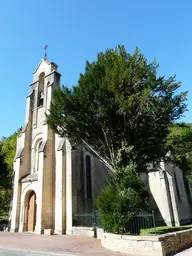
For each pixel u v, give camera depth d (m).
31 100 24.92
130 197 11.23
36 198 18.67
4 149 37.44
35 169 21.62
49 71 24.39
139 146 14.03
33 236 15.80
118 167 13.28
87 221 17.98
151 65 13.84
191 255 8.73
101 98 13.44
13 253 10.14
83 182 19.27
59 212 17.31
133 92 13.40
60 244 12.19
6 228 20.20
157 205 23.00
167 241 9.24
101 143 14.91
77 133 15.16
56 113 15.02
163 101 12.97
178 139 20.80
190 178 29.30
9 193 32.66
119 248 10.04
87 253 9.67
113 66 13.75
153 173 24.22
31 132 23.42
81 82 14.40
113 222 11.16
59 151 19.28
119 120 14.01
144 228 12.09
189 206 27.78
